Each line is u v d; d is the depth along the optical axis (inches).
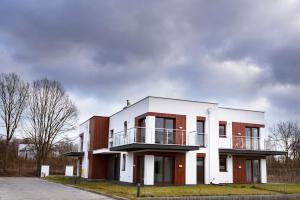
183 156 933.8
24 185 964.0
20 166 1770.4
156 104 925.2
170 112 938.1
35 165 1802.4
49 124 1700.3
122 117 1114.7
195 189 751.1
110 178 1197.7
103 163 1234.6
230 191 725.9
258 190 775.1
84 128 1400.1
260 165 1075.9
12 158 1760.6
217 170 968.3
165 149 876.6
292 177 1162.0
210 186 863.7
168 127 941.8
